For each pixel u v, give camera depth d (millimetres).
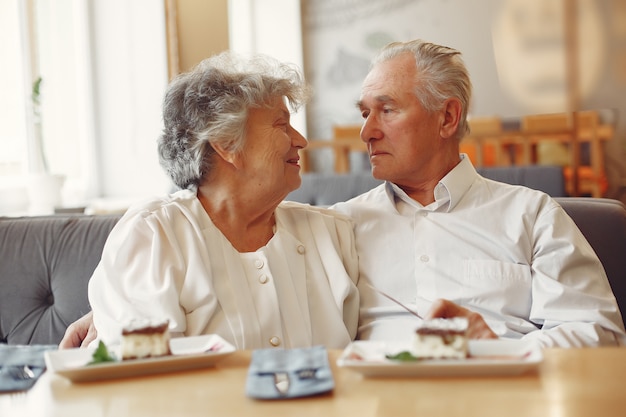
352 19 7395
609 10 6820
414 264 1807
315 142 5855
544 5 6949
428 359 1073
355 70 7426
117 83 4570
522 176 2584
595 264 1734
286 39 7406
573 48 6906
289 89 1664
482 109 7148
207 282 1514
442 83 1830
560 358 1115
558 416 871
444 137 1859
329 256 1716
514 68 7043
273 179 1632
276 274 1621
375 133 1854
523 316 1752
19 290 1959
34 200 3455
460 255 1790
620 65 6820
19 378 1128
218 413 927
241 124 1600
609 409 885
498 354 1129
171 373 1115
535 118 6539
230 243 1611
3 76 3887
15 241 1990
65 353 1177
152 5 4539
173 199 1641
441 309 1317
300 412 920
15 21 3957
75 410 961
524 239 1774
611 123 6863
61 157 4359
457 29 7168
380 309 1788
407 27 7277
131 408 959
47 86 4211
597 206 1944
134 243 1528
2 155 3885
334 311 1658
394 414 900
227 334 1514
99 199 4508
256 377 1038
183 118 1638
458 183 1834
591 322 1622
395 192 1911
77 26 4488
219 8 4910
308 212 1787
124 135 4594
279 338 1561
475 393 966
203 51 4871
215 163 1640
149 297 1463
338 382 1041
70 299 1938
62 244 1977
